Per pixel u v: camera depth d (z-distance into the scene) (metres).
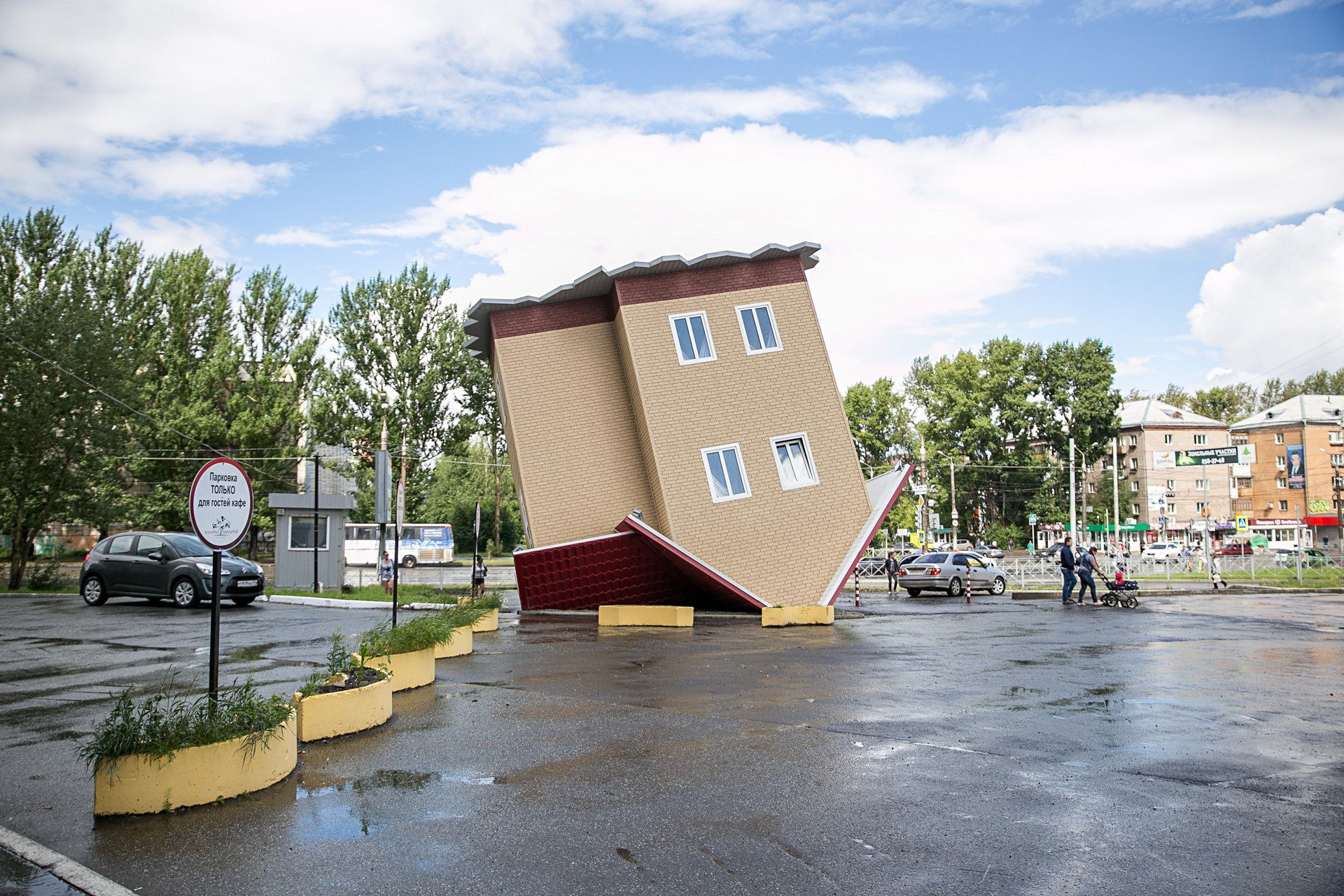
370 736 7.68
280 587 27.88
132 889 4.49
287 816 5.59
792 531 21.47
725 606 22.02
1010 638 16.27
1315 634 17.30
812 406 22.14
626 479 22.64
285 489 48.31
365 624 17.03
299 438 49.06
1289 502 82.19
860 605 26.38
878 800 5.92
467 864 4.79
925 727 8.13
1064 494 78.00
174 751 5.71
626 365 22.48
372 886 4.51
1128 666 12.37
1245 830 5.41
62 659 12.16
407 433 51.34
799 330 22.45
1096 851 5.03
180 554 20.48
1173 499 84.56
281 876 4.65
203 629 16.06
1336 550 63.84
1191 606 25.83
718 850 4.99
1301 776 6.61
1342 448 81.75
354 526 53.91
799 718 8.52
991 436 75.88
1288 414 83.31
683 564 20.14
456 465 68.81
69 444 28.67
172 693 9.58
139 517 44.66
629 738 7.64
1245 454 37.31
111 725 5.86
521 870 4.71
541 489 22.31
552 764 6.76
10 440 27.41
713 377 21.72
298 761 6.80
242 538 6.89
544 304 22.91
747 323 22.20
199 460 46.47
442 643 11.64
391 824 5.43
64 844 5.14
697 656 13.21
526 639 15.59
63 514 29.88
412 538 54.56
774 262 22.67
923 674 11.46
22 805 5.88
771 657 13.16
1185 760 7.04
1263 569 45.72
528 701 9.32
